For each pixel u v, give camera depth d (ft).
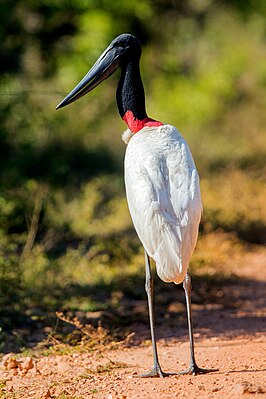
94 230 48.32
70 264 40.06
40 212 45.44
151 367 26.35
